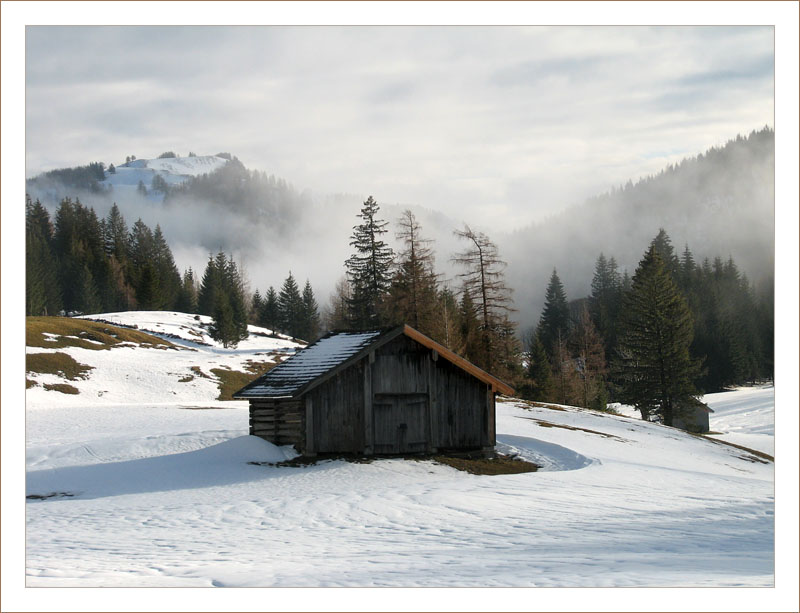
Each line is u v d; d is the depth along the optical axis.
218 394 74.38
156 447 30.55
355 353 29.08
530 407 52.94
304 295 156.50
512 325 62.88
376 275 78.75
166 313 125.06
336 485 24.05
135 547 14.29
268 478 25.50
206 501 21.45
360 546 13.99
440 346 30.55
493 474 28.31
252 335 121.81
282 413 30.16
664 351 74.75
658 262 77.44
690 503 20.34
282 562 12.20
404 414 29.98
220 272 171.88
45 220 178.12
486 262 63.25
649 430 47.47
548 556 11.73
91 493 23.52
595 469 28.56
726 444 47.41
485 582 9.54
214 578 10.67
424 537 14.91
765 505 19.97
